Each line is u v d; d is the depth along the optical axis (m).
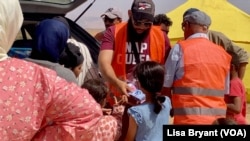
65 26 3.69
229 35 11.76
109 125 3.56
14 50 5.25
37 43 3.59
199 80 4.60
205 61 4.62
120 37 4.65
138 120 3.89
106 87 4.10
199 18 4.74
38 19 5.33
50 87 2.65
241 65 5.54
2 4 2.58
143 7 4.48
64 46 3.69
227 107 5.23
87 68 4.66
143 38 4.66
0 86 2.58
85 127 2.72
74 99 2.71
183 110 4.61
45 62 3.45
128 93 4.20
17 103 2.58
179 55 4.66
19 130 2.58
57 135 2.71
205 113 4.57
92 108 2.75
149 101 3.98
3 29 2.59
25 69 2.65
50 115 2.69
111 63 4.68
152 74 3.93
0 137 2.54
